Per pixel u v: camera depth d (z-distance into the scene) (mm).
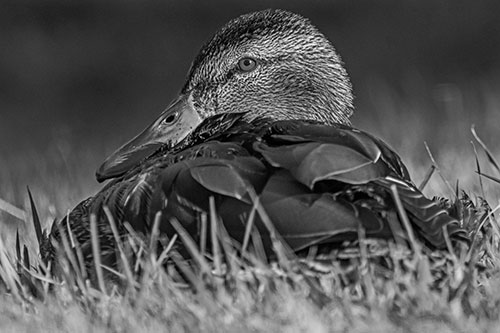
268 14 11844
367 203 8070
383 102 24109
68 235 9305
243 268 8125
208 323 7633
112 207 8992
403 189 8297
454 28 31844
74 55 31797
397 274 7828
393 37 31734
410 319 7527
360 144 8469
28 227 11484
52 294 8719
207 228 8250
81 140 23453
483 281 8227
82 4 33906
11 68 31047
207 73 11719
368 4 33688
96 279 8695
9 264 9188
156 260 8375
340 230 7730
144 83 30375
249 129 9328
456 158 14250
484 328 7375
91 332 7770
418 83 27797
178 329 7684
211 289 7969
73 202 12852
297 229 7797
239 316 7668
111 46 32188
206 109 11711
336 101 11812
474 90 25469
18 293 8805
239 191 8031
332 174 7949
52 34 32781
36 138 25391
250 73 11672
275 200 7934
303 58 11672
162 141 11500
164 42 32375
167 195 8469
